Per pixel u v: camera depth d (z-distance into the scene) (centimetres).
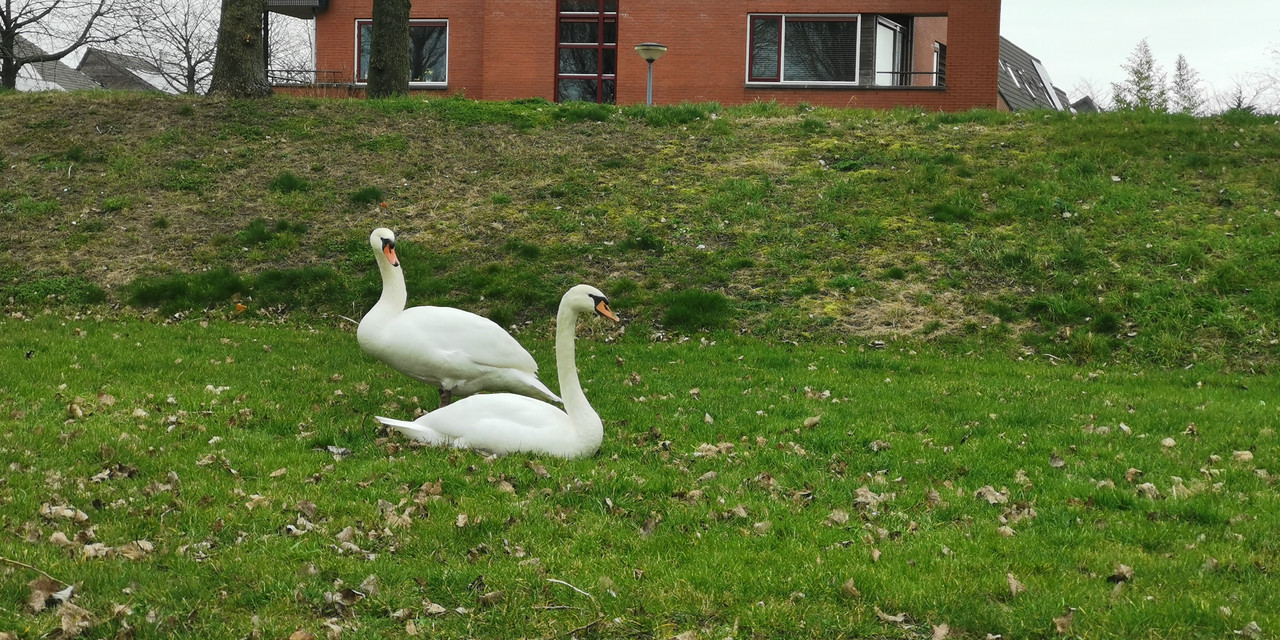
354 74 2802
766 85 2638
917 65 2909
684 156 1798
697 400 944
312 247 1518
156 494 623
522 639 473
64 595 482
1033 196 1593
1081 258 1417
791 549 570
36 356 1023
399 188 1686
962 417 898
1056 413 912
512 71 2742
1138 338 1255
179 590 498
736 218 1576
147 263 1479
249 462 698
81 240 1523
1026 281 1391
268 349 1140
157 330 1227
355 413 860
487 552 561
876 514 630
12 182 1688
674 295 1372
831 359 1168
